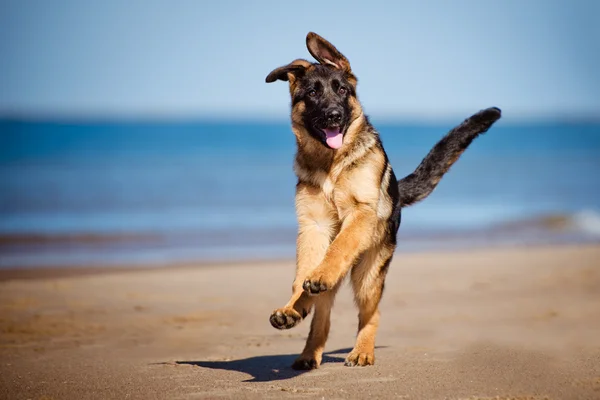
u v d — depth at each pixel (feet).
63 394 18.63
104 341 27.73
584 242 58.34
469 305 34.99
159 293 38.91
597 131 288.51
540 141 221.05
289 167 122.62
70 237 58.85
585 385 17.94
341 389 18.15
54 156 148.36
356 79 24.08
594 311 32.99
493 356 22.27
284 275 44.91
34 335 29.09
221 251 54.03
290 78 23.70
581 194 87.25
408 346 25.45
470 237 61.26
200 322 31.81
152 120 451.94
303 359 21.58
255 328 30.42
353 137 22.62
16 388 19.45
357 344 22.49
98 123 352.69
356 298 23.15
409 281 41.98
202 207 76.84
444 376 19.39
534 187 95.30
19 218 68.08
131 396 18.11
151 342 27.50
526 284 40.78
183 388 18.79
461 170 120.67
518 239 60.13
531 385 18.03
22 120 350.23
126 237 59.41
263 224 66.64
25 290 39.52
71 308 34.96
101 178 103.55
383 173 23.03
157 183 97.81
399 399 16.89
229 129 297.12
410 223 68.74
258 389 18.44
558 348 23.85
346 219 22.07
